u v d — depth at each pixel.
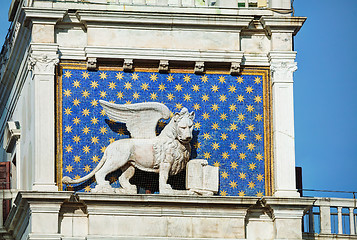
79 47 41.62
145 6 41.91
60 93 41.31
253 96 41.97
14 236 43.84
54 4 41.69
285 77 41.84
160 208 40.50
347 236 42.09
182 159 41.03
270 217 41.03
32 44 41.28
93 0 42.09
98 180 40.66
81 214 40.47
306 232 41.84
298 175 43.94
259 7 42.28
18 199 40.91
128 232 40.31
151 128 41.22
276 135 41.50
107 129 41.31
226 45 42.03
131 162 40.97
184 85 41.84
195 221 40.59
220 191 41.25
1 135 48.78
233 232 40.66
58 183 40.78
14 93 45.59
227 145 41.59
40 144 40.78
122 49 41.50
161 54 41.62
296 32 42.38
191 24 41.81
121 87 41.62
